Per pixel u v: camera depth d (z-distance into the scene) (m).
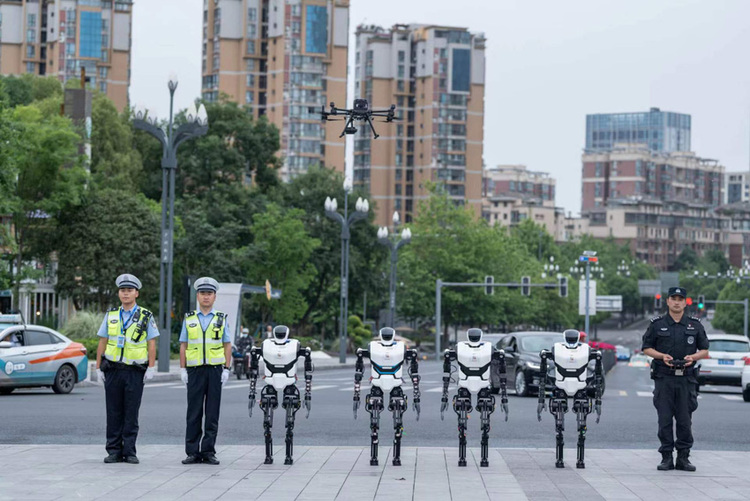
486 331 149.38
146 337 14.92
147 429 20.61
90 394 30.98
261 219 77.62
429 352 115.56
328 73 181.25
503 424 22.89
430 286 112.50
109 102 90.19
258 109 183.50
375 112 25.69
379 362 15.08
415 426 22.17
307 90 178.12
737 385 36.78
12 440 18.50
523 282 82.69
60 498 11.75
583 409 14.96
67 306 66.25
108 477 13.45
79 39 175.12
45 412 24.02
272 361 15.05
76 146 64.88
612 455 16.62
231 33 183.12
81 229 64.06
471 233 113.56
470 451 16.98
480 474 14.16
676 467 14.80
